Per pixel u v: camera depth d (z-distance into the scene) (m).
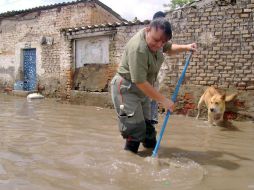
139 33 3.74
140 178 3.16
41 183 2.97
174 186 2.97
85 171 3.33
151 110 4.33
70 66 10.65
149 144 4.35
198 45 7.68
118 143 4.60
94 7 13.27
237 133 5.77
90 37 10.20
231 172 3.46
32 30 13.60
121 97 3.96
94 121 6.71
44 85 13.05
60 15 12.84
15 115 7.42
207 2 7.53
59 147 4.32
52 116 7.36
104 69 9.91
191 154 4.18
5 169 3.34
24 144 4.45
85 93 10.02
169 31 3.54
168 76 8.13
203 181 3.14
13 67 14.37
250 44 7.05
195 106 7.72
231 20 7.25
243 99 7.12
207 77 7.59
